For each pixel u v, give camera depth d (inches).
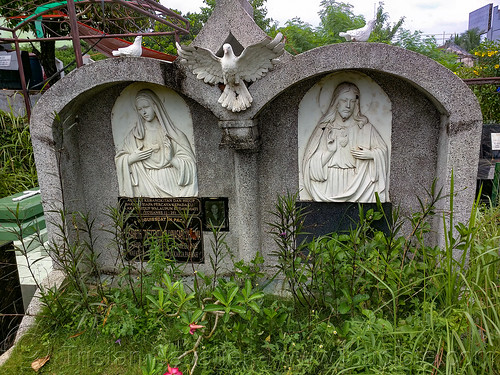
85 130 125.5
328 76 107.8
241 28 112.3
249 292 84.4
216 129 117.4
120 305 104.4
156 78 108.3
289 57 114.7
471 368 69.7
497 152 182.2
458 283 87.4
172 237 127.6
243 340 88.2
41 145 117.1
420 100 104.7
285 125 114.2
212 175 121.6
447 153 98.8
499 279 96.7
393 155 110.0
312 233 120.2
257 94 104.4
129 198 128.1
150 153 122.6
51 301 111.3
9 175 225.3
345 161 112.3
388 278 93.2
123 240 111.6
